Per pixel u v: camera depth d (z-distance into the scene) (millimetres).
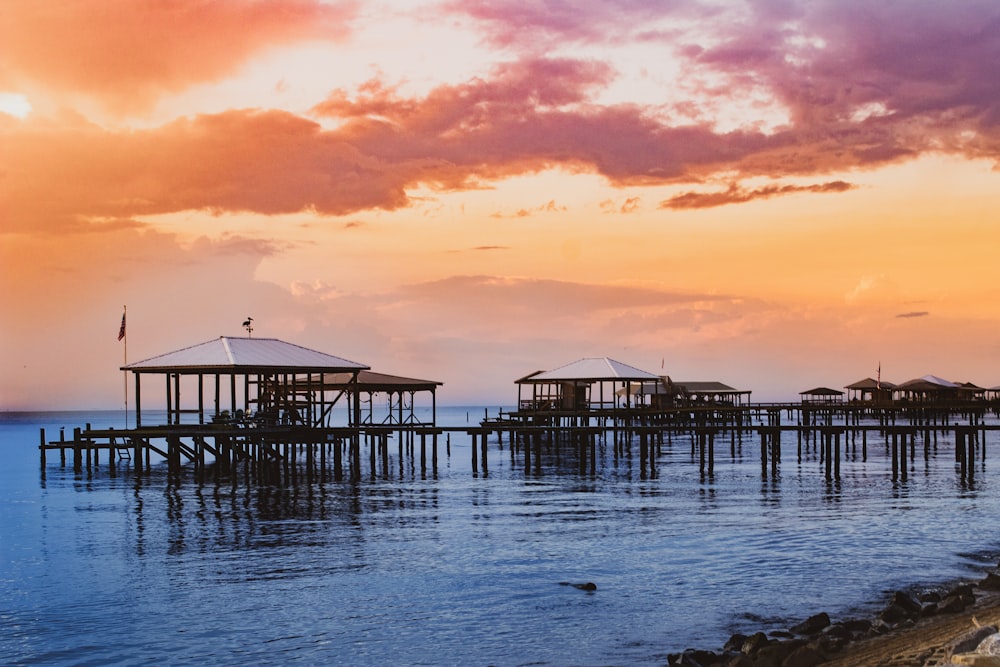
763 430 58812
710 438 59750
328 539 36562
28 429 194625
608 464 72062
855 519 40281
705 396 127688
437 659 21516
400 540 36094
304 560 32531
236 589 28391
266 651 22328
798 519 40344
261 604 26531
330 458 80812
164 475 64312
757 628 23328
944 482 55906
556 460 77750
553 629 23625
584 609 25453
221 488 55438
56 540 37375
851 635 21031
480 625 24109
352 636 23359
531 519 41031
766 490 51844
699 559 31734
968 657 15797
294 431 59375
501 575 29703
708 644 22109
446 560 32156
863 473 62219
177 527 40188
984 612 22375
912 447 69250
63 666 21516
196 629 24188
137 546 35781
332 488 54906
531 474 63438
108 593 28156
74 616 25594
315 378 80812
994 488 52406
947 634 20047
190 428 59125
